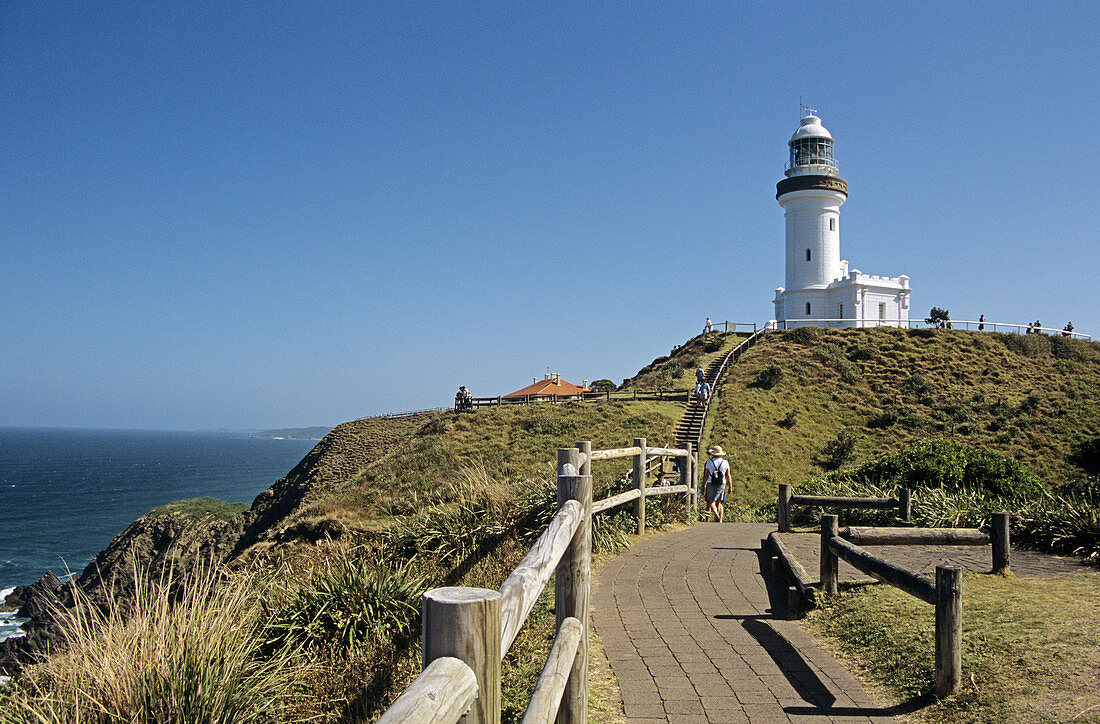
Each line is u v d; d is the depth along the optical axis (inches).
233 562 522.3
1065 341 1891.0
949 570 167.0
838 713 166.6
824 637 220.8
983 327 1995.6
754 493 1079.0
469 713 64.8
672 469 691.4
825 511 424.8
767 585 282.4
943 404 1491.1
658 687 181.6
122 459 6146.7
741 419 1385.3
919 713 163.5
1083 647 174.6
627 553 341.7
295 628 214.7
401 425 1924.2
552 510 310.2
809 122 2357.3
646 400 1544.0
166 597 164.2
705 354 2054.6
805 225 2278.5
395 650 210.7
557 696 103.5
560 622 150.4
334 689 190.5
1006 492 409.4
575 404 1528.1
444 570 281.0
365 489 1055.0
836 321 2139.5
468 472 376.5
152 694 139.8
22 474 4045.3
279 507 1310.3
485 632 67.6
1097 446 1209.4
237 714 151.8
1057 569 271.9
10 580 1190.3
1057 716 145.5
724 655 205.3
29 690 152.1
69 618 163.9
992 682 164.6
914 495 408.5
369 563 289.4
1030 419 1407.5
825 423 1409.9
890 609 225.3
